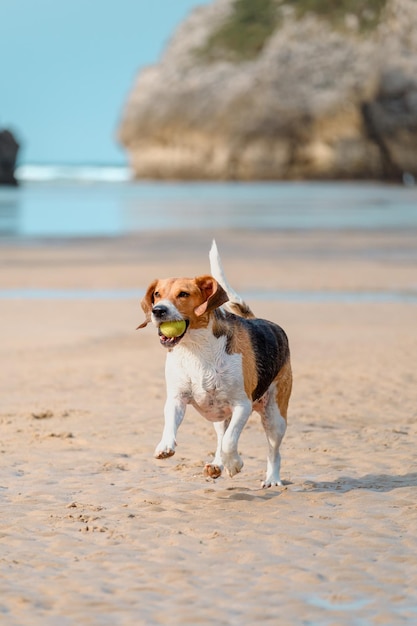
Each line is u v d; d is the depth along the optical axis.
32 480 8.15
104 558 6.21
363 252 30.23
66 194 79.56
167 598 5.54
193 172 111.50
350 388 11.88
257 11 120.62
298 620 5.22
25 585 5.74
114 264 26.89
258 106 103.38
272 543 6.48
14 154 91.25
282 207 57.12
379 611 5.34
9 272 24.91
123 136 120.56
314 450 9.07
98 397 11.45
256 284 22.55
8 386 12.10
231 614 5.31
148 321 7.21
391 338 15.46
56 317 17.91
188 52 121.62
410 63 90.38
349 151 96.19
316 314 18.08
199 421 10.26
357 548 6.36
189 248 31.98
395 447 9.18
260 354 7.40
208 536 6.64
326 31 105.31
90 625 5.18
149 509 7.29
